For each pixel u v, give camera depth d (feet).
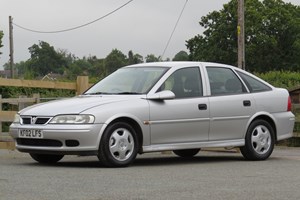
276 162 36.52
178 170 31.45
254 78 38.70
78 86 45.09
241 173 30.48
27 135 32.30
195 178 28.25
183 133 34.71
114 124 32.09
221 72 37.29
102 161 31.94
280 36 235.81
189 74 35.83
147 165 34.17
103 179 27.37
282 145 54.75
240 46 85.51
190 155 40.70
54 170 30.60
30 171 30.07
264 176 29.35
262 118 38.14
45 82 44.27
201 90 35.86
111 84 35.63
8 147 42.68
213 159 38.63
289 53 234.99
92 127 31.32
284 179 28.30
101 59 228.43
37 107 33.14
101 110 31.83
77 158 38.70
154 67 35.99
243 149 37.45
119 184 25.99
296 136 53.72
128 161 32.63
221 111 36.14
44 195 23.08
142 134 33.12
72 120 31.45
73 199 22.38
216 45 227.81
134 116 32.68
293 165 34.63
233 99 36.78
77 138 31.22
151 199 22.65
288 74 151.43
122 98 33.17
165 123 33.91
